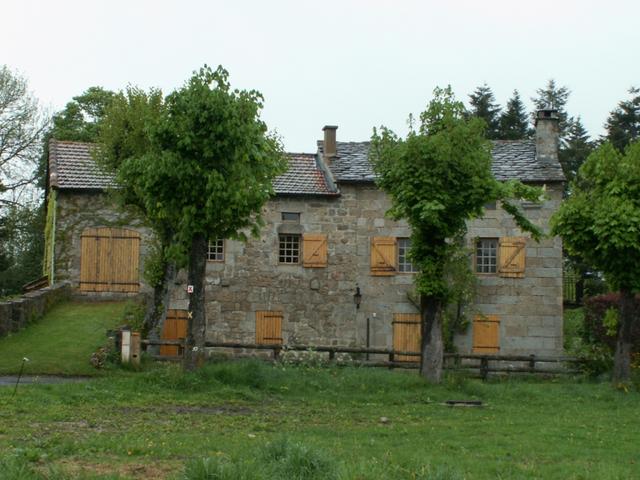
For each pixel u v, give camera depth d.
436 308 19.53
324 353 27.78
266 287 28.41
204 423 13.12
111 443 10.55
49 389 15.50
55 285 27.41
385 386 18.45
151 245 26.66
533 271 28.53
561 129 52.50
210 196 17.31
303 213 28.67
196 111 17.36
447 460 10.49
